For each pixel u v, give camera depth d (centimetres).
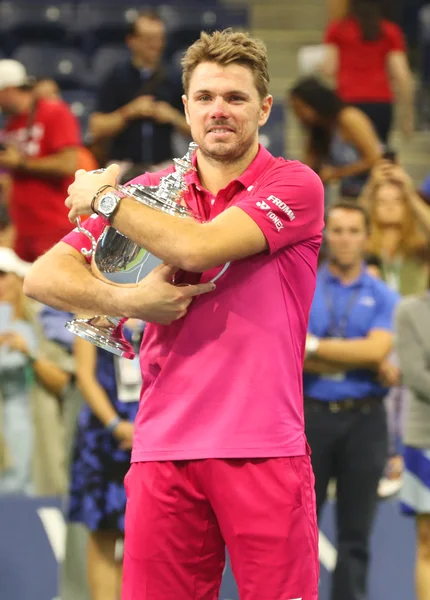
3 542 1538
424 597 1203
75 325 707
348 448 1222
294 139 2716
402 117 2303
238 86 688
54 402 1554
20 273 1638
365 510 1225
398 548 1531
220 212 706
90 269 707
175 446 695
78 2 3153
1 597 1370
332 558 1488
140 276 691
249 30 3109
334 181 1875
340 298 1275
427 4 3155
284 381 697
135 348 1126
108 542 1166
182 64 710
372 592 1388
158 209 671
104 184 681
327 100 1838
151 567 705
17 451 1638
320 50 2381
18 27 3094
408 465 1212
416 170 2711
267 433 689
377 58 2227
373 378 1228
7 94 1928
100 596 1160
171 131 2044
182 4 3192
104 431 1140
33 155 1928
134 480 716
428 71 2928
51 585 1411
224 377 690
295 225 690
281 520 688
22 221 1947
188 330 693
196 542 706
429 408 1202
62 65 3014
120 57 3052
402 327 1220
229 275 689
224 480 688
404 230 1653
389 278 1645
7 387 1623
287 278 703
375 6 2244
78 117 2756
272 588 691
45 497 1705
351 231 1273
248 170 706
